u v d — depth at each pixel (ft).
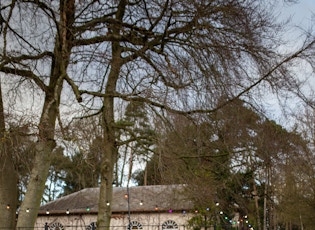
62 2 28.32
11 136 23.22
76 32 29.09
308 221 84.48
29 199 26.37
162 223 82.74
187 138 28.14
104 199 31.17
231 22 27.40
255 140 28.07
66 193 106.01
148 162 29.60
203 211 58.23
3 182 26.63
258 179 37.68
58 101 27.53
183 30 28.86
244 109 27.73
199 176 30.37
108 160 30.91
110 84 31.40
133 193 92.07
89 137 25.89
